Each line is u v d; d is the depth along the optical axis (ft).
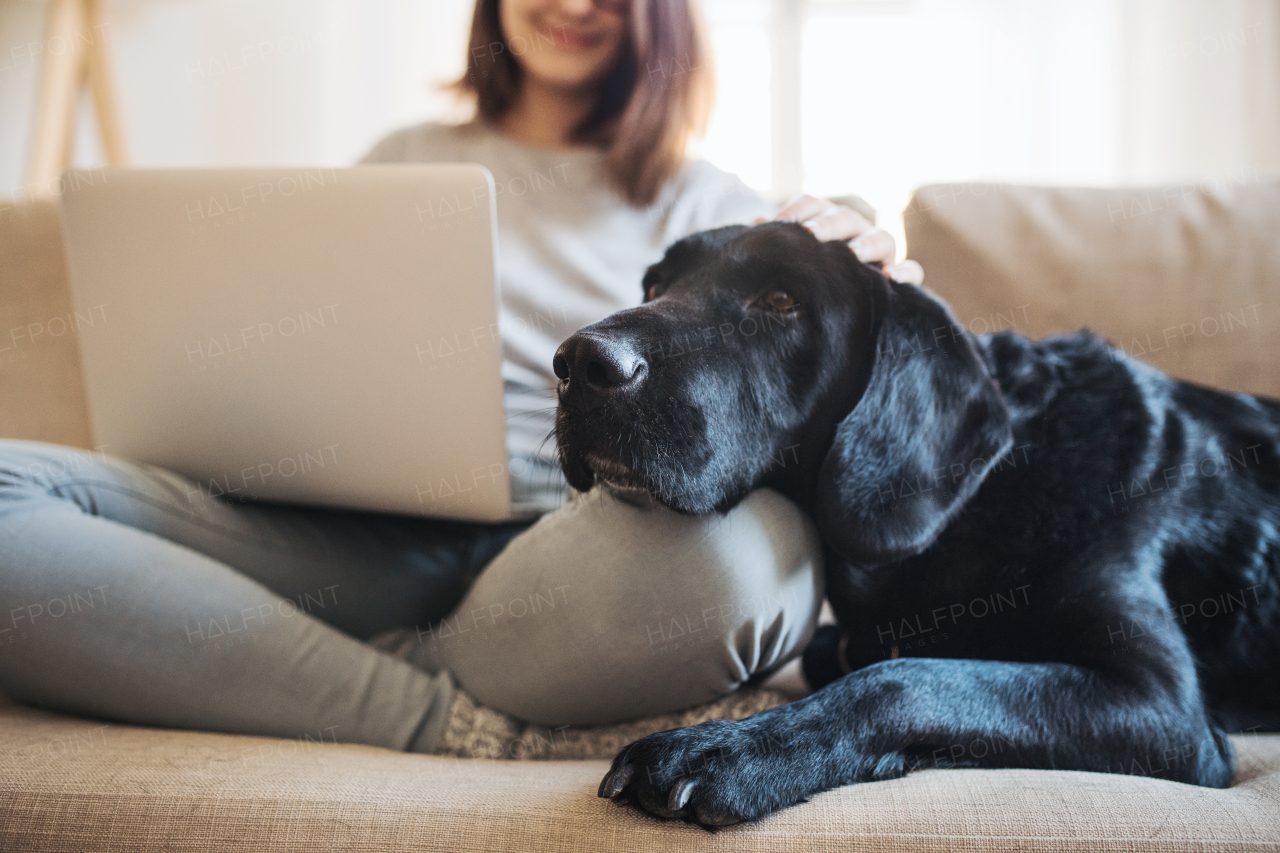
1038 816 2.23
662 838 2.22
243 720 2.99
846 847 2.19
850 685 2.65
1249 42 9.59
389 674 3.18
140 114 10.89
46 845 2.32
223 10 10.83
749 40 10.28
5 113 9.92
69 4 8.97
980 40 10.00
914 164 10.19
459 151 5.57
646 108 5.08
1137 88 9.82
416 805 2.35
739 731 2.46
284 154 11.03
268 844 2.28
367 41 10.84
